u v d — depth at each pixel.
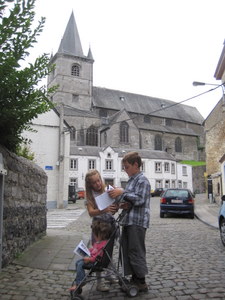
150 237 9.27
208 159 28.89
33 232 7.49
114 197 4.25
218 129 27.92
